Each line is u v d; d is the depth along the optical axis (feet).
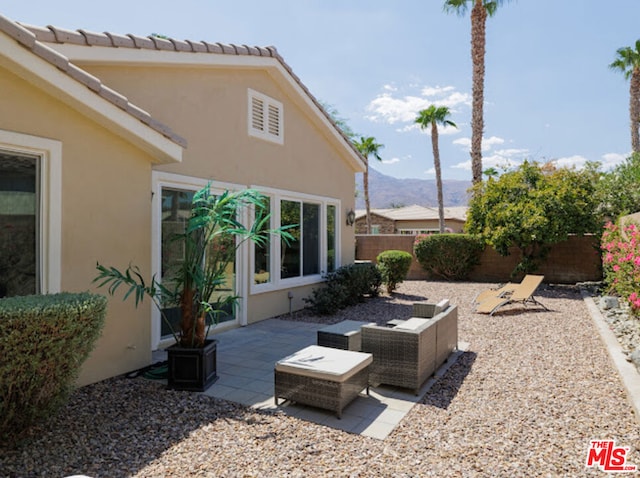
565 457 11.85
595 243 50.39
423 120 108.88
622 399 16.03
